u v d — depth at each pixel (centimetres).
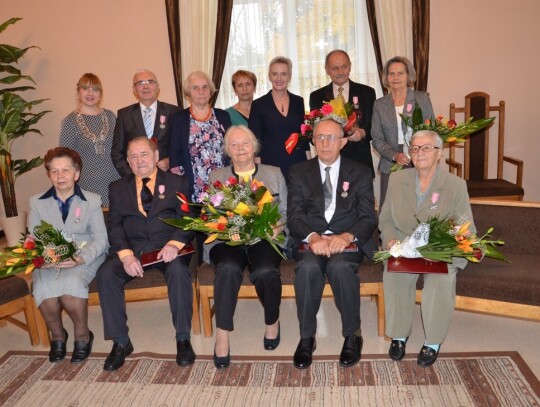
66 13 539
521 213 310
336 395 244
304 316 271
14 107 480
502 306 266
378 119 370
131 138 364
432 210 273
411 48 511
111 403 248
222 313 269
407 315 272
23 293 300
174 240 286
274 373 266
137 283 301
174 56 526
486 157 500
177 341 282
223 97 539
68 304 280
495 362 264
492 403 230
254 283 278
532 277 265
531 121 527
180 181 303
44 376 275
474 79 521
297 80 530
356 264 275
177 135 344
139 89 359
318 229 292
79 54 546
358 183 291
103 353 297
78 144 375
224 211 265
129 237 299
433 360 265
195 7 514
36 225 300
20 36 546
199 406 242
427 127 281
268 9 519
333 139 280
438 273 251
